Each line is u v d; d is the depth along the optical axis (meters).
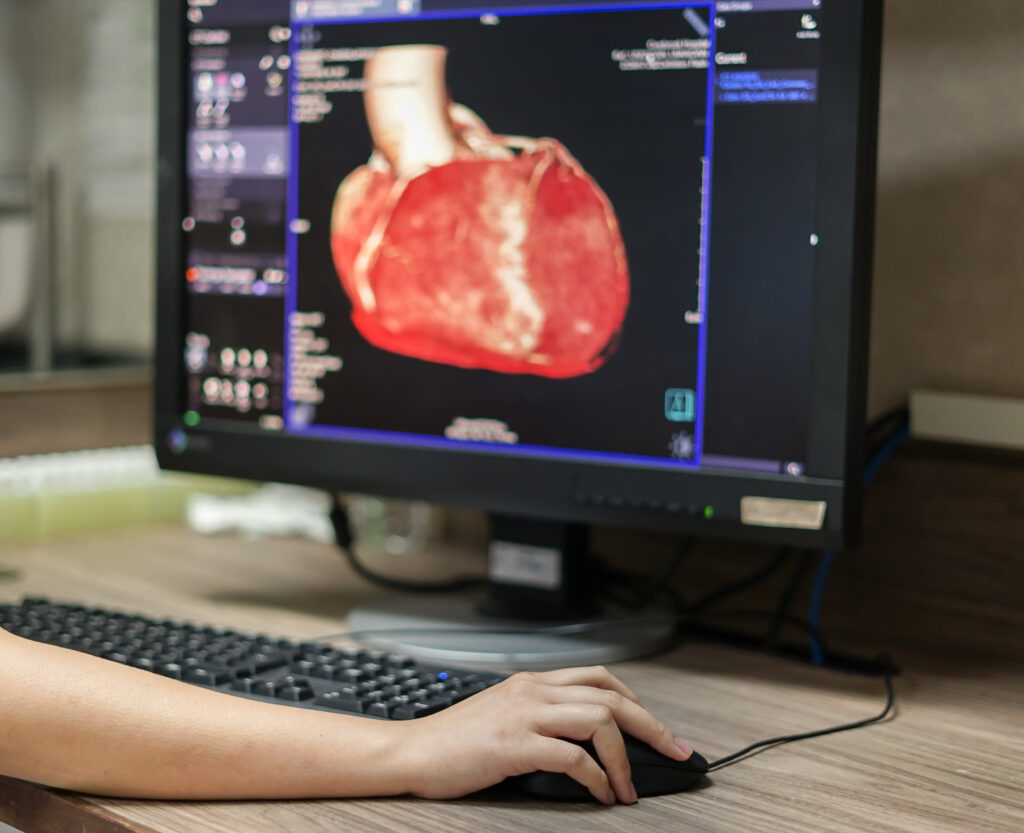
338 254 1.04
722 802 0.63
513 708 0.64
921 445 1.00
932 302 1.01
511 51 0.96
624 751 0.63
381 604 1.07
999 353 0.97
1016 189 0.95
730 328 0.88
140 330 1.54
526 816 0.61
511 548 1.04
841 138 0.83
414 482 1.01
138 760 0.62
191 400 1.12
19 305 1.49
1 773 0.64
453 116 0.98
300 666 0.77
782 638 1.02
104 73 1.55
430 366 1.01
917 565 0.99
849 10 0.82
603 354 0.93
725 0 0.87
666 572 1.07
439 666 0.79
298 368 1.06
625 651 0.93
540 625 0.99
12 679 0.63
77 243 1.56
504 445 0.98
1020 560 0.93
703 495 0.89
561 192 0.94
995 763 0.70
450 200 0.99
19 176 1.50
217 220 1.09
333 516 1.13
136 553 1.30
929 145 1.01
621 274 0.92
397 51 1.01
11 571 1.19
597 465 0.93
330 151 1.04
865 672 0.90
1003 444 0.94
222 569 1.23
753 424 0.88
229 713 0.64
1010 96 0.96
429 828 0.59
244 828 0.59
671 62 0.90
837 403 0.84
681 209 0.90
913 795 0.65
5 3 1.63
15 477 1.35
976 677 0.89
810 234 0.85
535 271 0.96
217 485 1.52
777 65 0.85
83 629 0.86
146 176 1.51
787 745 0.73
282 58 1.05
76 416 1.40
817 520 0.84
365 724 0.64
